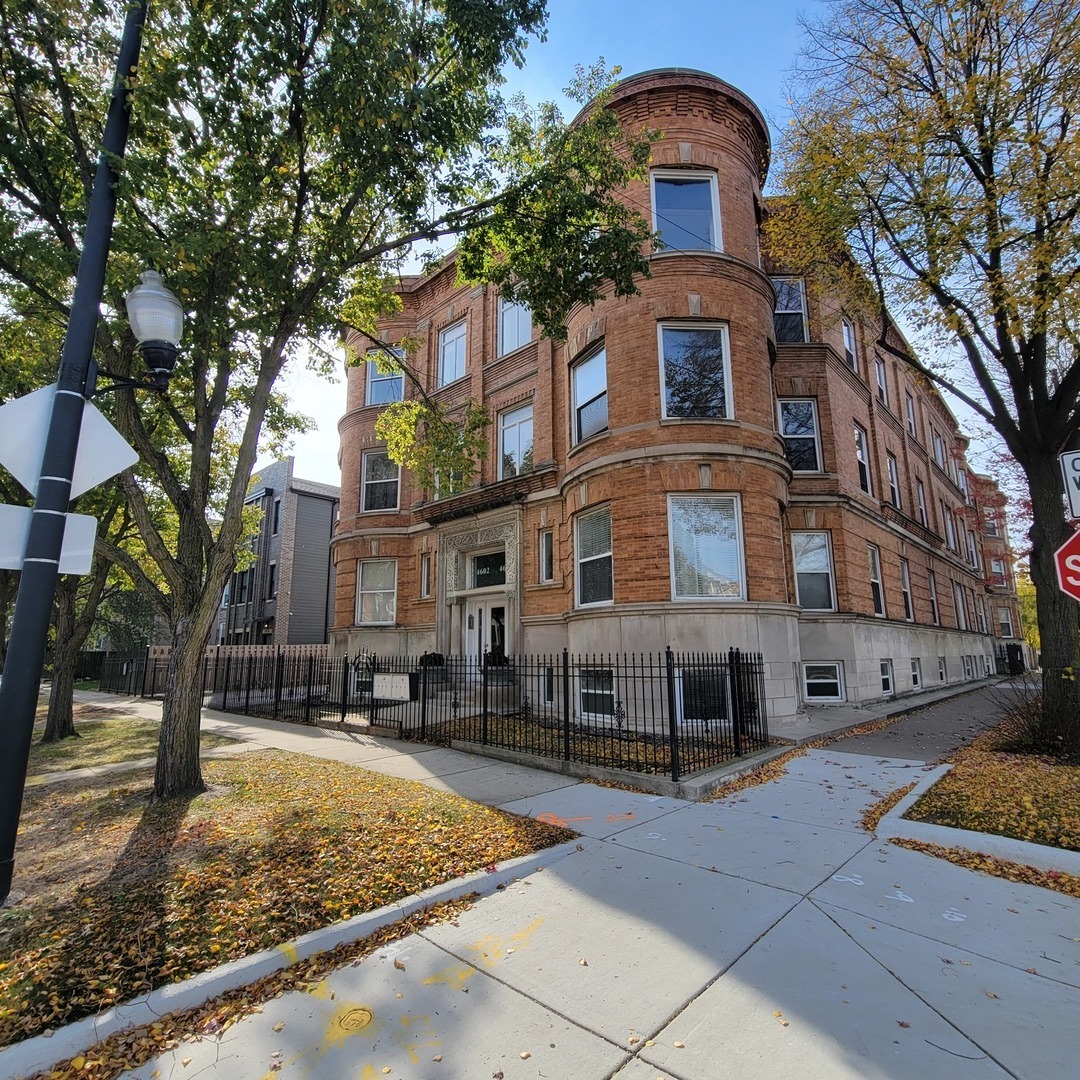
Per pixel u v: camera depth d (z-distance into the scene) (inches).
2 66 259.1
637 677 402.6
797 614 483.8
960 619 1044.5
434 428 457.7
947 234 354.6
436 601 682.8
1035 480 359.6
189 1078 105.2
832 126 390.9
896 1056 108.3
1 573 561.0
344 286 405.4
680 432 466.9
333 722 501.4
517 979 134.0
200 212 271.6
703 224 521.0
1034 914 162.4
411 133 296.7
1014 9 323.0
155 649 855.1
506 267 377.7
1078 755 309.3
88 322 193.9
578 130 346.3
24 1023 116.3
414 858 194.5
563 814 249.9
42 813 257.0
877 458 720.3
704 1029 116.3
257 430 292.4
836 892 175.9
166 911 158.1
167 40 260.5
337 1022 120.2
